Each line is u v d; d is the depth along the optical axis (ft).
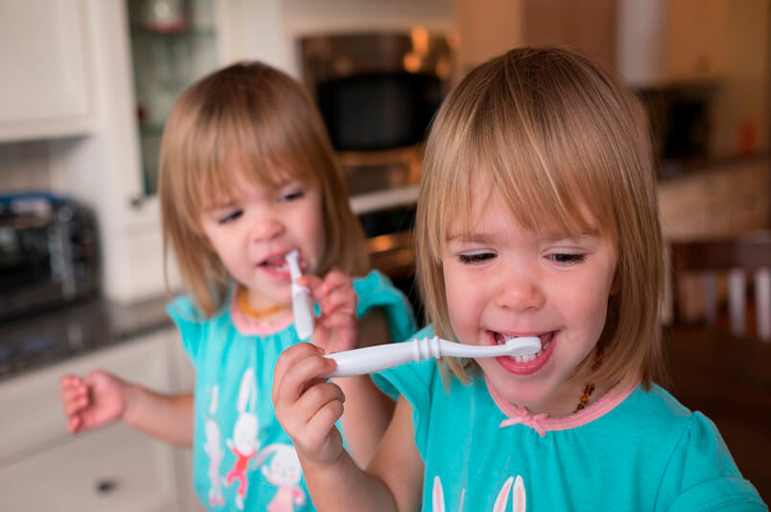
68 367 5.62
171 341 6.25
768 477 3.23
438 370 2.43
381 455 2.48
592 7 14.24
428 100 9.25
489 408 2.29
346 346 2.77
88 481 5.91
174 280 7.10
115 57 6.44
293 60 7.61
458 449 2.29
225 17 7.48
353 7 8.16
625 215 1.91
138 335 6.02
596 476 2.06
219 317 3.38
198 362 3.38
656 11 14.47
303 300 2.76
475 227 1.86
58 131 6.28
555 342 1.89
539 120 1.83
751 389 4.19
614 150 1.88
